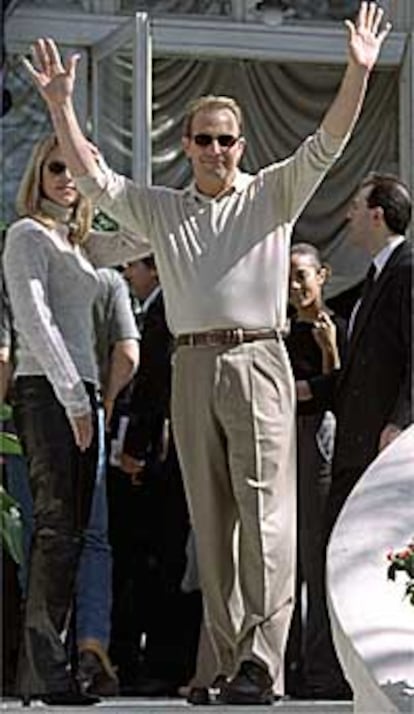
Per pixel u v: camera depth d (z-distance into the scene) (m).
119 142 22.59
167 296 15.22
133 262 17.48
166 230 15.18
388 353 16.03
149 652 17.47
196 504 15.14
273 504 15.02
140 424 17.14
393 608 13.29
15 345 15.55
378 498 14.38
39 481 15.09
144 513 17.44
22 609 15.74
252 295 15.05
